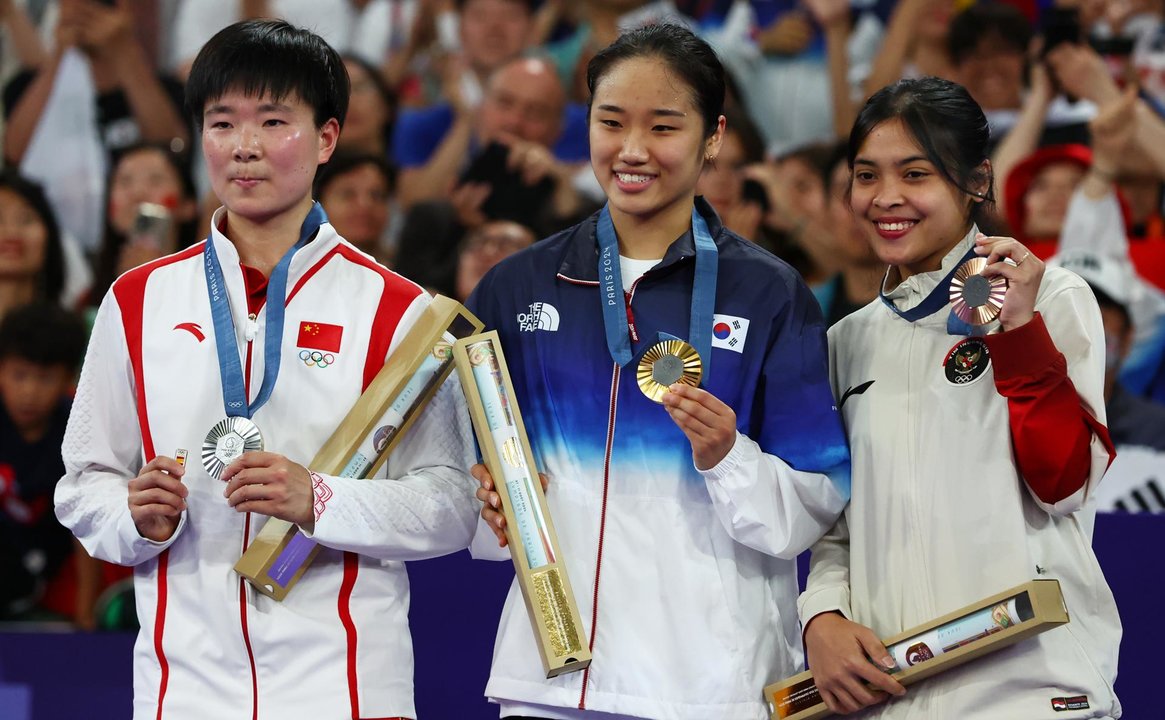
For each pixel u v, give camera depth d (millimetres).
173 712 8438
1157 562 11008
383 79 19578
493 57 19781
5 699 12516
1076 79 17422
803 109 18938
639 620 8727
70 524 8836
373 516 8398
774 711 8797
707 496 8898
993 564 8672
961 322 8984
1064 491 8492
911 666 8531
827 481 8953
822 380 9055
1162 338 16328
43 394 16734
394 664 8766
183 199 18875
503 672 8906
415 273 17688
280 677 8461
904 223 9133
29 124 20219
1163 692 10930
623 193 8930
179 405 8703
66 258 18859
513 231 17422
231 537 8594
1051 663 8453
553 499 8961
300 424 8734
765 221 17406
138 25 20375
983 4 18469
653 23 9867
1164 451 15078
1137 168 16906
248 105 8742
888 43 18797
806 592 9250
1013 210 17016
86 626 15906
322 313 8969
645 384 8461
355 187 18172
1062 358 8453
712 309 9000
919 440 9000
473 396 8648
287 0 20547
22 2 20547
